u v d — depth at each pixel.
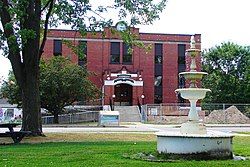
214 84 67.81
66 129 31.22
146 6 22.41
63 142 18.62
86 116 49.09
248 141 20.69
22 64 21.41
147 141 19.48
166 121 46.19
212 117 46.19
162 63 58.75
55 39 56.19
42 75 41.81
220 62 70.12
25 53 21.19
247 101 66.44
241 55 69.12
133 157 12.73
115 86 56.47
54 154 13.53
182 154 12.55
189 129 13.82
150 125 39.78
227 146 12.66
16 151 14.48
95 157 12.66
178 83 58.53
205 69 71.25
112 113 37.47
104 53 57.47
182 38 59.06
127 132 26.61
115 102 56.16
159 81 58.66
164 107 48.47
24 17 20.22
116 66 57.69
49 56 55.66
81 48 25.12
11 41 19.45
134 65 57.97
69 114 47.97
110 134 23.94
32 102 21.31
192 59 15.12
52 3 21.28
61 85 41.94
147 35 58.41
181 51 59.12
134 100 55.25
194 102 14.26
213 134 13.24
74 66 43.41
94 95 45.25
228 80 67.44
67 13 21.22
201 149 12.46
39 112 21.64
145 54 58.22
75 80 42.47
